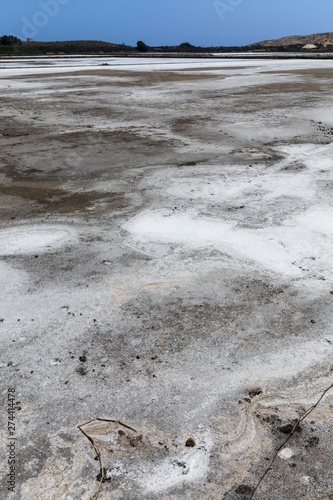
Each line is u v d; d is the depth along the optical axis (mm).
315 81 22234
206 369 3023
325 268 4262
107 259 4598
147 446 2475
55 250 4844
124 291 3986
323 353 3156
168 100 17406
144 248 4832
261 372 2988
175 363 3086
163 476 2305
